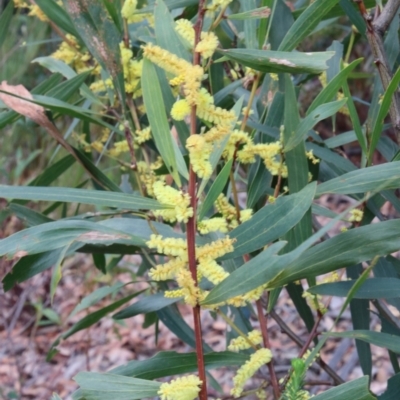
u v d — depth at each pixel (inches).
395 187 19.3
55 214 90.2
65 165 34.4
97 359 80.7
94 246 25.9
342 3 26.1
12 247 19.5
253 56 20.0
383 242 19.0
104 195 18.6
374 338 20.3
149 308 27.9
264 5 23.3
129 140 28.7
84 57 34.1
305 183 22.2
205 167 17.1
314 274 19.4
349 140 28.3
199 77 17.0
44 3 30.8
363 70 93.0
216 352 22.1
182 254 17.8
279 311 77.9
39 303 80.1
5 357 82.7
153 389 18.5
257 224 19.3
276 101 25.7
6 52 96.7
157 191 17.5
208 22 27.9
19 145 98.2
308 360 18.6
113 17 28.0
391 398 21.5
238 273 17.1
